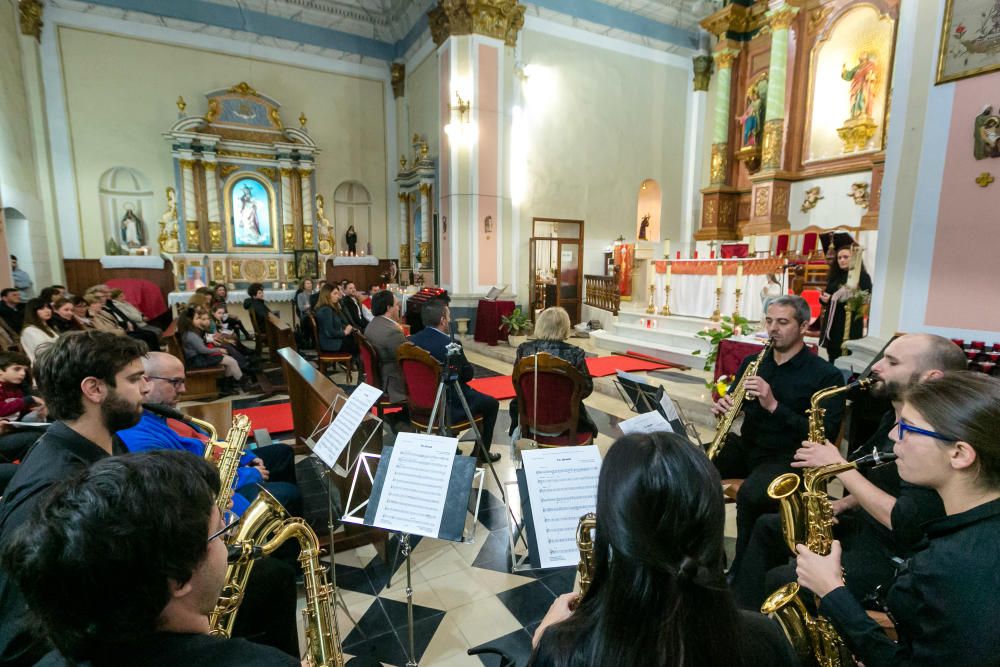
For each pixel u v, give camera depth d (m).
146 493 0.64
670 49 10.74
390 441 3.67
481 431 3.48
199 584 0.71
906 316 3.27
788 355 2.35
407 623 2.08
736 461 2.47
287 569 1.68
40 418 2.89
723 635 0.60
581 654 0.62
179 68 9.48
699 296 7.13
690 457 0.64
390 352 3.85
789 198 9.43
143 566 0.62
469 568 2.47
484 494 3.22
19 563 0.61
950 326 3.06
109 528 0.60
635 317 7.87
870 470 1.84
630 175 10.67
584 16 9.64
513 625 2.07
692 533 0.61
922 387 1.07
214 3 9.54
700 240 10.66
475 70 8.60
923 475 1.03
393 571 2.35
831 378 2.22
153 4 9.12
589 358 6.90
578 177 10.02
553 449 1.46
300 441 3.86
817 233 7.80
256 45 9.96
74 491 0.64
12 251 7.98
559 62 9.53
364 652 1.92
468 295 9.01
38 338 4.29
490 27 8.56
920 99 3.13
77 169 8.99
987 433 0.93
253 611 1.57
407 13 10.23
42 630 0.68
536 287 9.78
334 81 10.75
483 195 8.99
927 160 3.11
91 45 8.88
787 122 9.26
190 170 9.45
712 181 10.52
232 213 10.01
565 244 10.27
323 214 10.73
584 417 3.03
